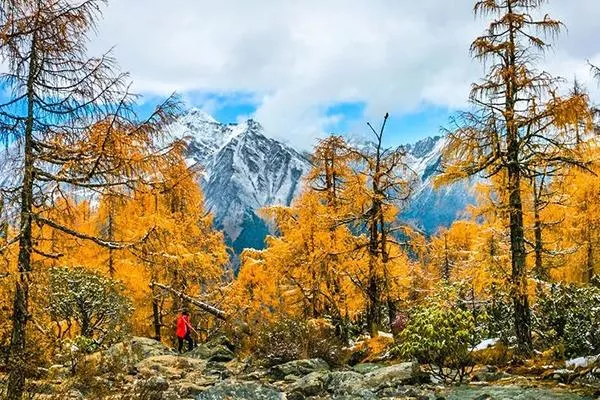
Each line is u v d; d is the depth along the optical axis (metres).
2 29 6.93
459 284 14.48
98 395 8.59
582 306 12.60
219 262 24.25
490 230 13.89
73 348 11.08
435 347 9.81
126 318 17.02
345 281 20.09
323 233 19.64
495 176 14.00
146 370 12.12
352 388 9.44
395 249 19.06
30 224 7.30
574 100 11.97
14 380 7.12
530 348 12.36
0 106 7.19
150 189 7.75
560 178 15.12
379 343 15.62
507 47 12.80
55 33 7.19
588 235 17.48
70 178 7.30
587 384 8.74
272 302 22.53
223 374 12.67
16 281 6.91
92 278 15.71
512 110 12.72
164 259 8.66
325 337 15.44
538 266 15.37
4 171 7.29
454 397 8.49
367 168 18.59
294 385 10.05
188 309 25.02
